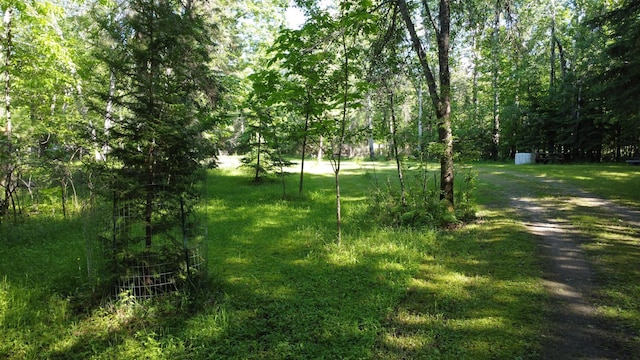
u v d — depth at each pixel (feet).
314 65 22.49
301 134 24.22
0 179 30.68
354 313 14.84
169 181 15.57
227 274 19.06
